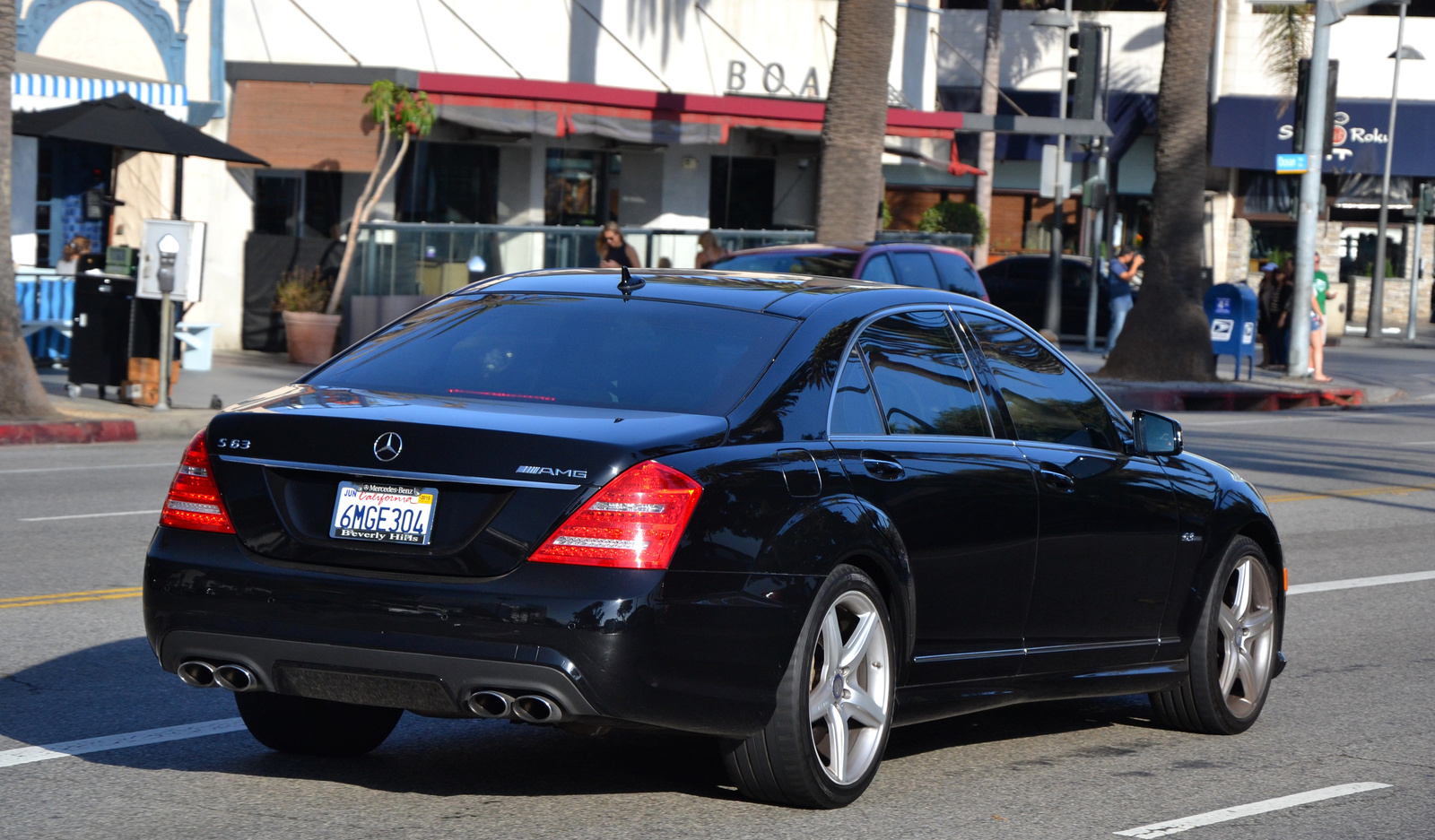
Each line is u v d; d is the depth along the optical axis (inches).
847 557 389.1
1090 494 465.4
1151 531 486.9
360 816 387.9
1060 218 2188.7
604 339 413.7
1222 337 1994.3
